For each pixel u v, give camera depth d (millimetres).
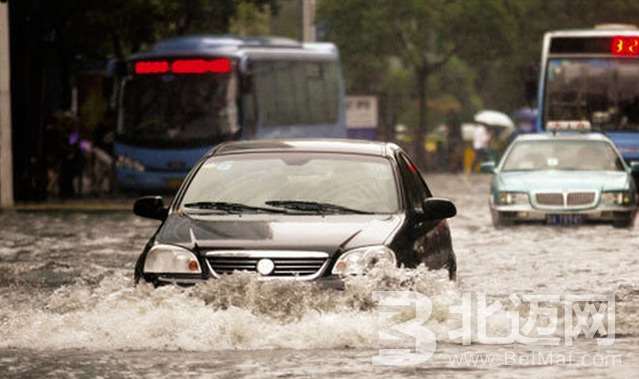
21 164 78188
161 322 24938
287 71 84312
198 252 26188
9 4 77062
